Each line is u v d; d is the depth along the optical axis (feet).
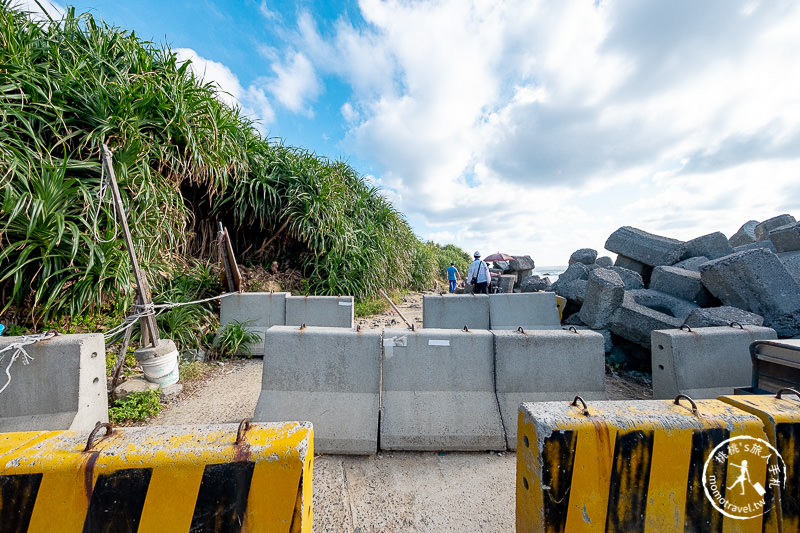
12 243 11.68
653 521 4.31
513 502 7.01
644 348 14.65
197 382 12.78
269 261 26.17
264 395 9.07
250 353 15.61
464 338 9.52
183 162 17.52
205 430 4.29
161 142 16.85
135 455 3.85
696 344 10.02
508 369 9.34
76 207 13.15
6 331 11.67
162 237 16.16
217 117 19.16
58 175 12.11
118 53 17.12
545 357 9.40
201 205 22.63
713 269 15.11
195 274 18.71
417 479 7.70
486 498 7.12
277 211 24.52
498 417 8.89
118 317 13.62
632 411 4.66
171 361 11.64
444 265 67.26
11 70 13.11
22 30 14.39
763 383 7.32
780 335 13.48
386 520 6.57
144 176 14.92
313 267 26.61
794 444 4.57
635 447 4.38
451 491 7.32
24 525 3.68
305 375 9.23
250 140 23.36
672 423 4.46
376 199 36.32
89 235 12.77
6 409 8.02
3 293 12.28
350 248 27.48
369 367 9.25
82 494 3.74
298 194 24.30
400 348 9.45
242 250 25.58
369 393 9.12
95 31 16.56
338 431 8.56
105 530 3.71
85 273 12.12
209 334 16.08
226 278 16.98
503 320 18.07
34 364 8.13
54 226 12.16
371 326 22.82
